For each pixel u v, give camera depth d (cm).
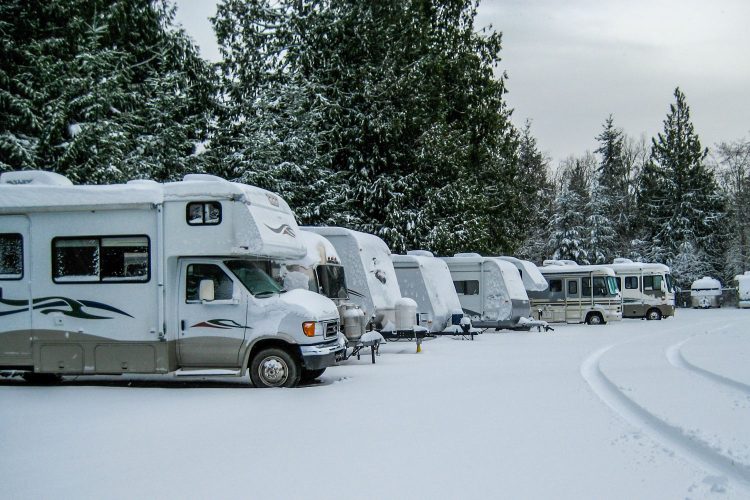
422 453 705
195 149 2692
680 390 1048
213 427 850
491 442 751
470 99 3591
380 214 3030
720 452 668
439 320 2245
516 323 2689
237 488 591
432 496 562
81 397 1107
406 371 1414
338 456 697
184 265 1233
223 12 3056
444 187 3055
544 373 1341
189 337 1220
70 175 1792
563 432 798
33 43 1869
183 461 685
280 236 1289
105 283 1233
